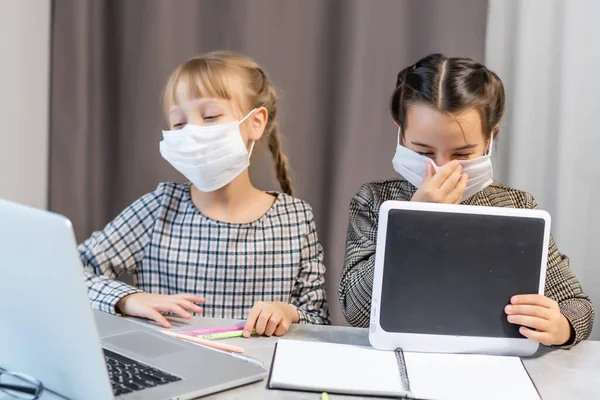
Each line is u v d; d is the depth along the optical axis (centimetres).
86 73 168
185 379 74
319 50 168
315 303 132
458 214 89
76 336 61
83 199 171
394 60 165
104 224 174
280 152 151
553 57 173
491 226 89
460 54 163
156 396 68
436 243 89
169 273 135
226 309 135
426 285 89
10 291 65
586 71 173
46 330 64
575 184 175
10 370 73
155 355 82
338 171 167
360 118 166
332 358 84
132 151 171
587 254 176
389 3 164
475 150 114
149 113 170
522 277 90
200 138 129
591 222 175
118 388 70
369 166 167
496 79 122
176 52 168
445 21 163
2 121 161
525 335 89
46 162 174
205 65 133
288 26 167
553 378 83
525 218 90
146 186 172
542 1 172
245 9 166
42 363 68
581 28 172
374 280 89
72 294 60
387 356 86
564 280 114
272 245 137
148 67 168
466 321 89
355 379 77
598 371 86
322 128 170
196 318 107
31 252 61
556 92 174
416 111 113
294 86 169
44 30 170
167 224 137
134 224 136
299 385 74
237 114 133
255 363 82
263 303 101
